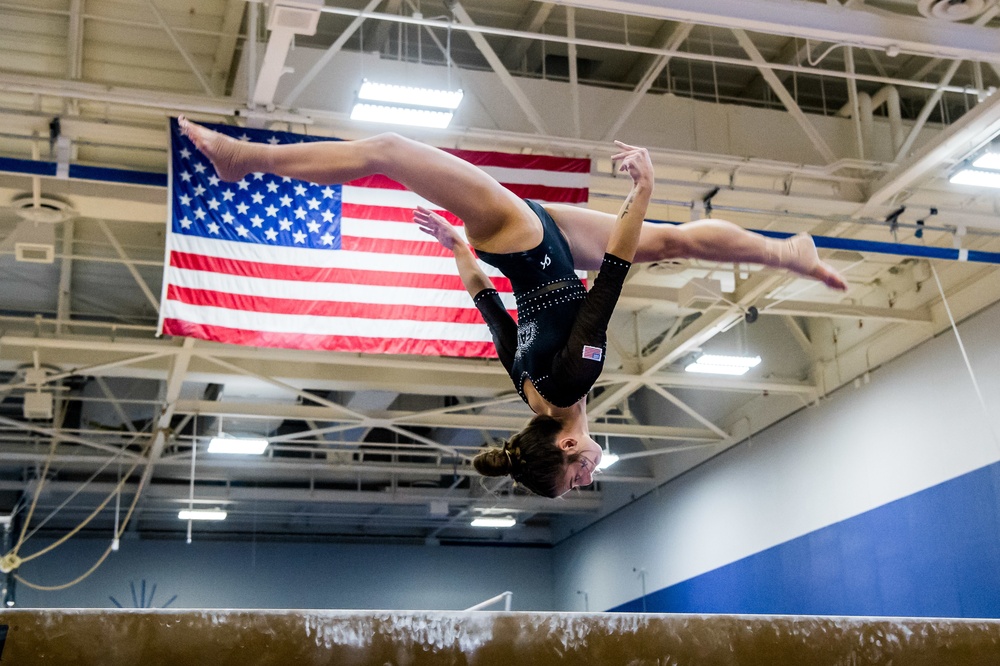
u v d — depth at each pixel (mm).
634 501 21125
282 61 9234
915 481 13727
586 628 1923
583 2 8016
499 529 25156
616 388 17594
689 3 8203
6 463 19141
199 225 9258
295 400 17406
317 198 9625
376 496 21203
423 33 11883
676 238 4188
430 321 9492
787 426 16531
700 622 1980
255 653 1784
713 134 11758
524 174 10336
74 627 1742
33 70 11133
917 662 2045
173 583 22922
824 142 11570
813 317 16109
